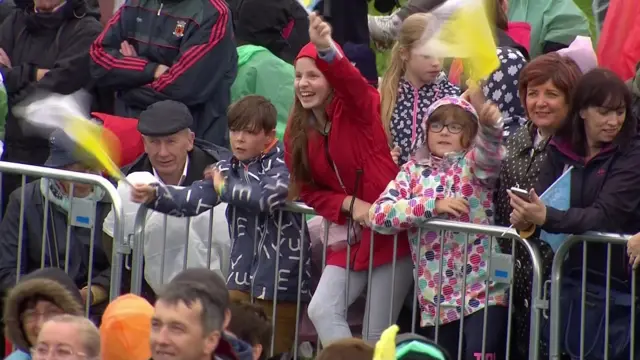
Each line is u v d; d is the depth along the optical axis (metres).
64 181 27.50
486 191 25.70
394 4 34.38
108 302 27.64
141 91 31.73
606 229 24.22
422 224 25.45
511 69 27.58
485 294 25.47
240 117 26.55
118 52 32.09
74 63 32.62
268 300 26.84
